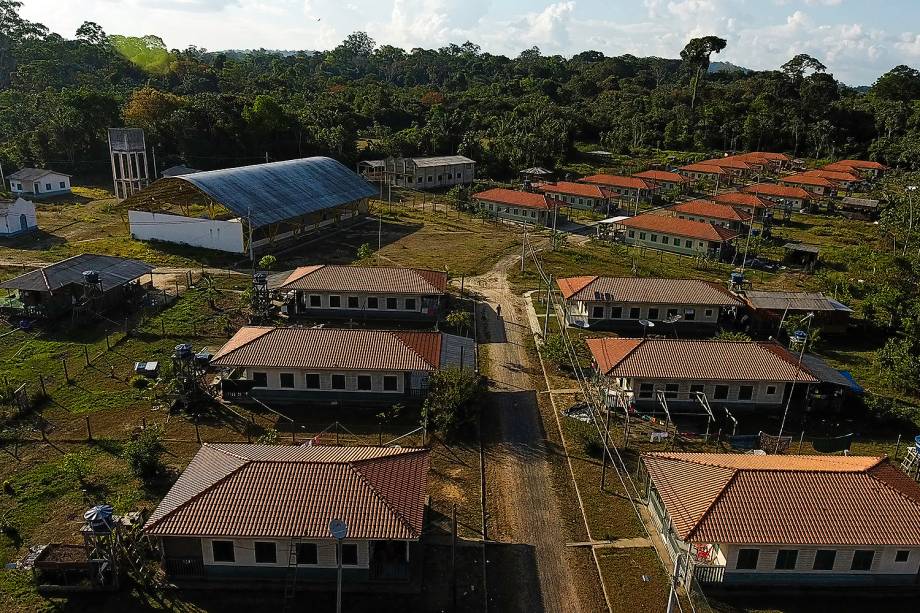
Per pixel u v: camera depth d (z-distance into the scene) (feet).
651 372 148.97
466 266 263.70
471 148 487.20
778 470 105.70
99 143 428.15
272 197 285.23
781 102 642.63
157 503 114.93
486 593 98.48
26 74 570.46
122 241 279.28
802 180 425.28
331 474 102.32
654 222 302.45
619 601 97.86
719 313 203.10
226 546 97.81
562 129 530.68
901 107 602.44
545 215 340.80
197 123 429.38
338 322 202.08
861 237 328.29
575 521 115.34
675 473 110.93
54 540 105.81
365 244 282.97
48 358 168.76
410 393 152.25
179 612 93.61
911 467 129.59
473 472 127.95
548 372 172.04
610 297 198.39
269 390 151.84
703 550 104.94
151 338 182.91
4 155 412.77
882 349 182.50
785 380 148.15
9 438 133.69
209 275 240.73
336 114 503.61
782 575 100.42
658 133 607.78
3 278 227.61
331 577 99.60
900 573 100.83
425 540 108.78
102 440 134.21
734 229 325.01
